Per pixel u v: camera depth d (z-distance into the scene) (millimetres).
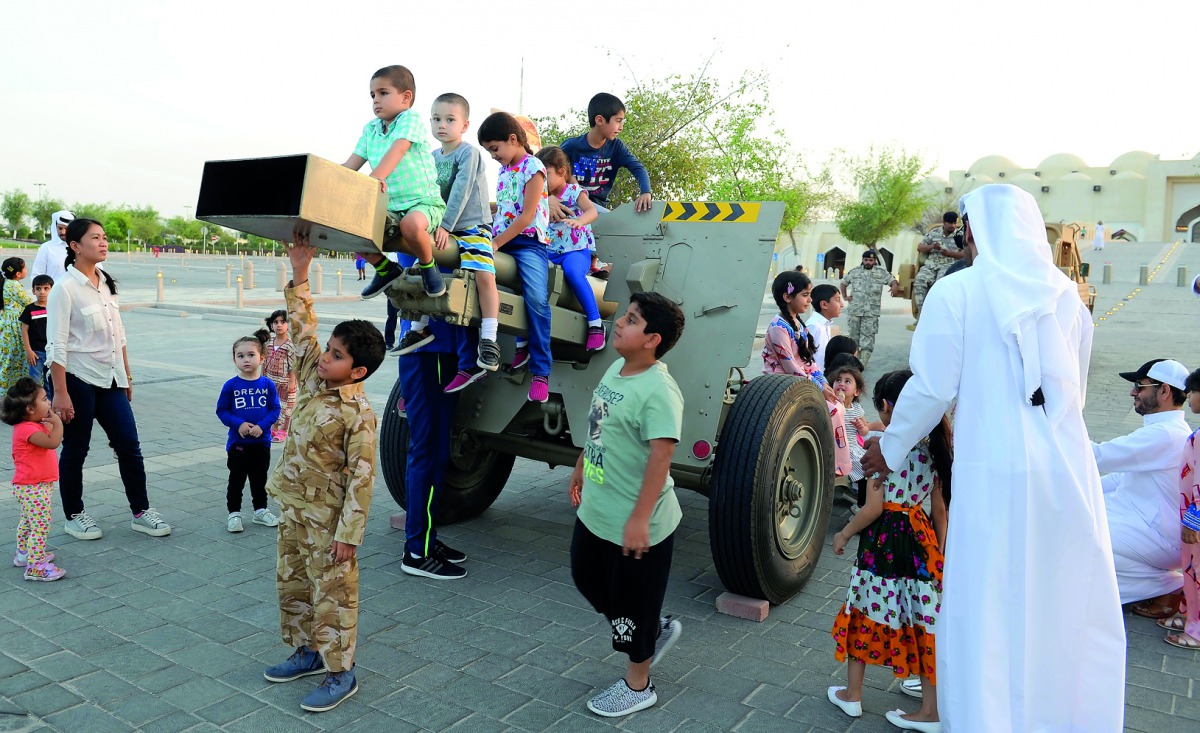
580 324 4543
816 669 3695
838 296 6543
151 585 4402
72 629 3871
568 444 5035
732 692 3469
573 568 3375
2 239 98875
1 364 7852
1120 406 10219
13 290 7934
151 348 15055
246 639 3807
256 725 3111
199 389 10766
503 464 5777
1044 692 2756
